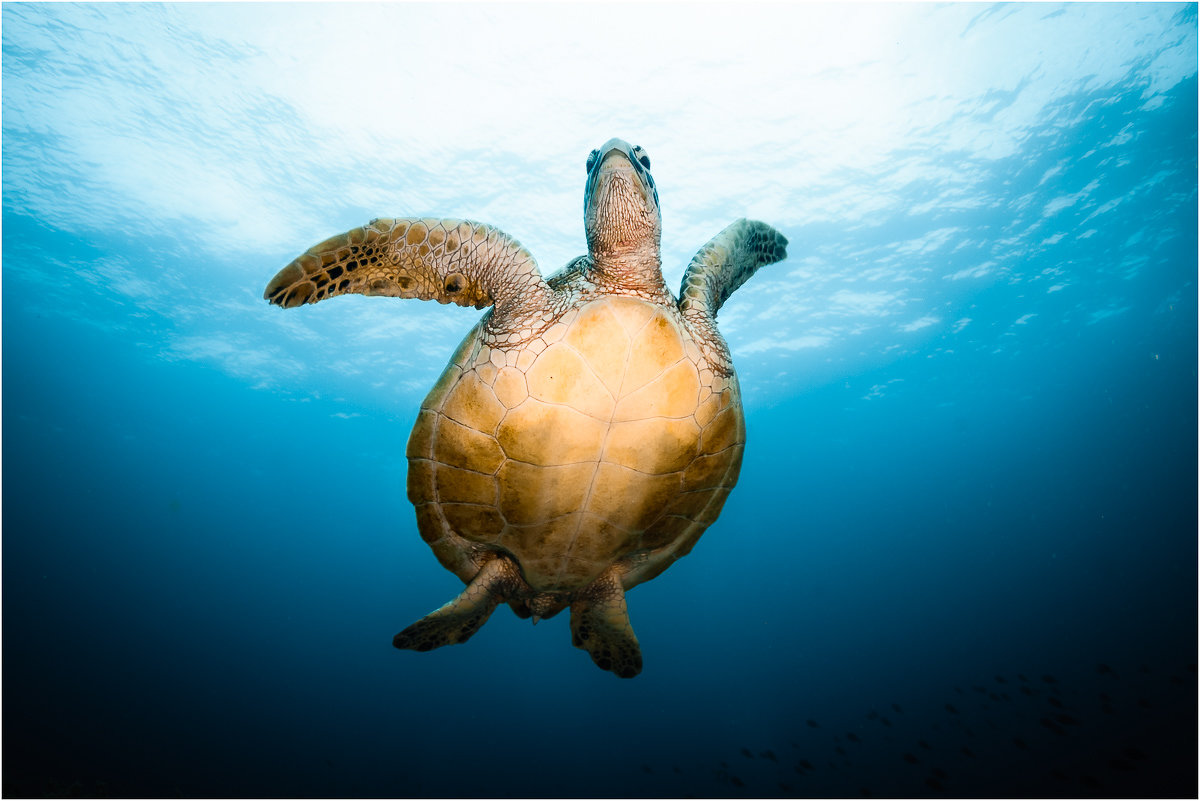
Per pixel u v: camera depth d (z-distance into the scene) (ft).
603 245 10.98
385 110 55.93
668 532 12.88
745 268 16.06
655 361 9.92
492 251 10.67
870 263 67.87
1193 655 62.59
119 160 58.18
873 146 57.11
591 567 12.79
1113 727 49.06
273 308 73.87
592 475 10.70
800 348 82.23
